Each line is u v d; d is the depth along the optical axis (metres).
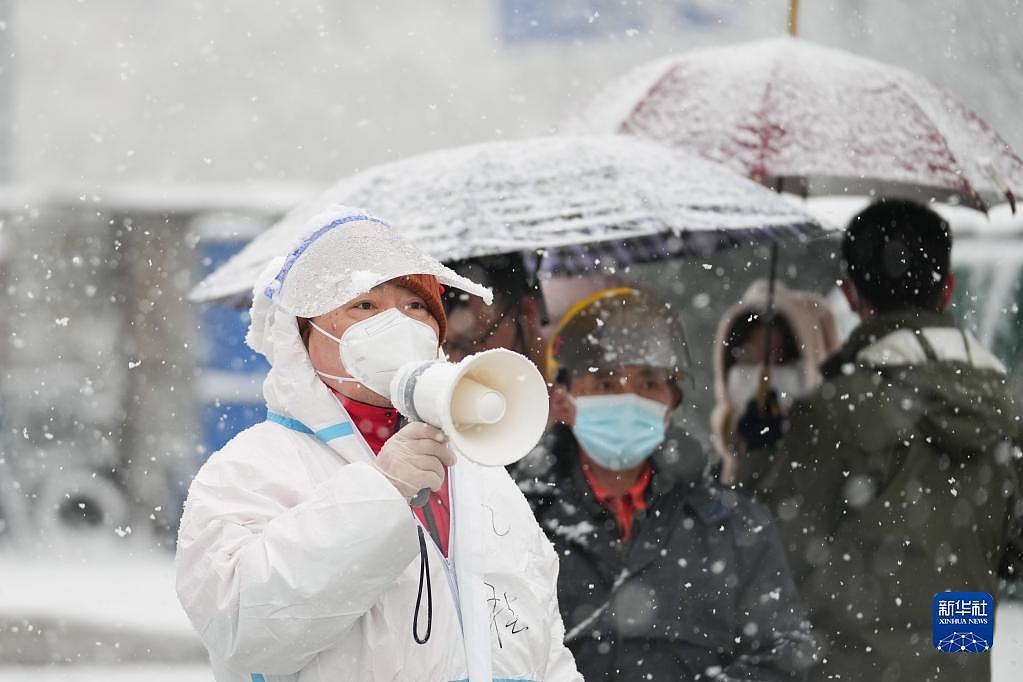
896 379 8.40
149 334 23.98
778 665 7.24
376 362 4.74
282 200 24.11
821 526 8.43
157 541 23.58
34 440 23.67
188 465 23.75
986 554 8.39
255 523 4.75
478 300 7.88
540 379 4.38
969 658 8.27
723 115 10.43
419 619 4.84
